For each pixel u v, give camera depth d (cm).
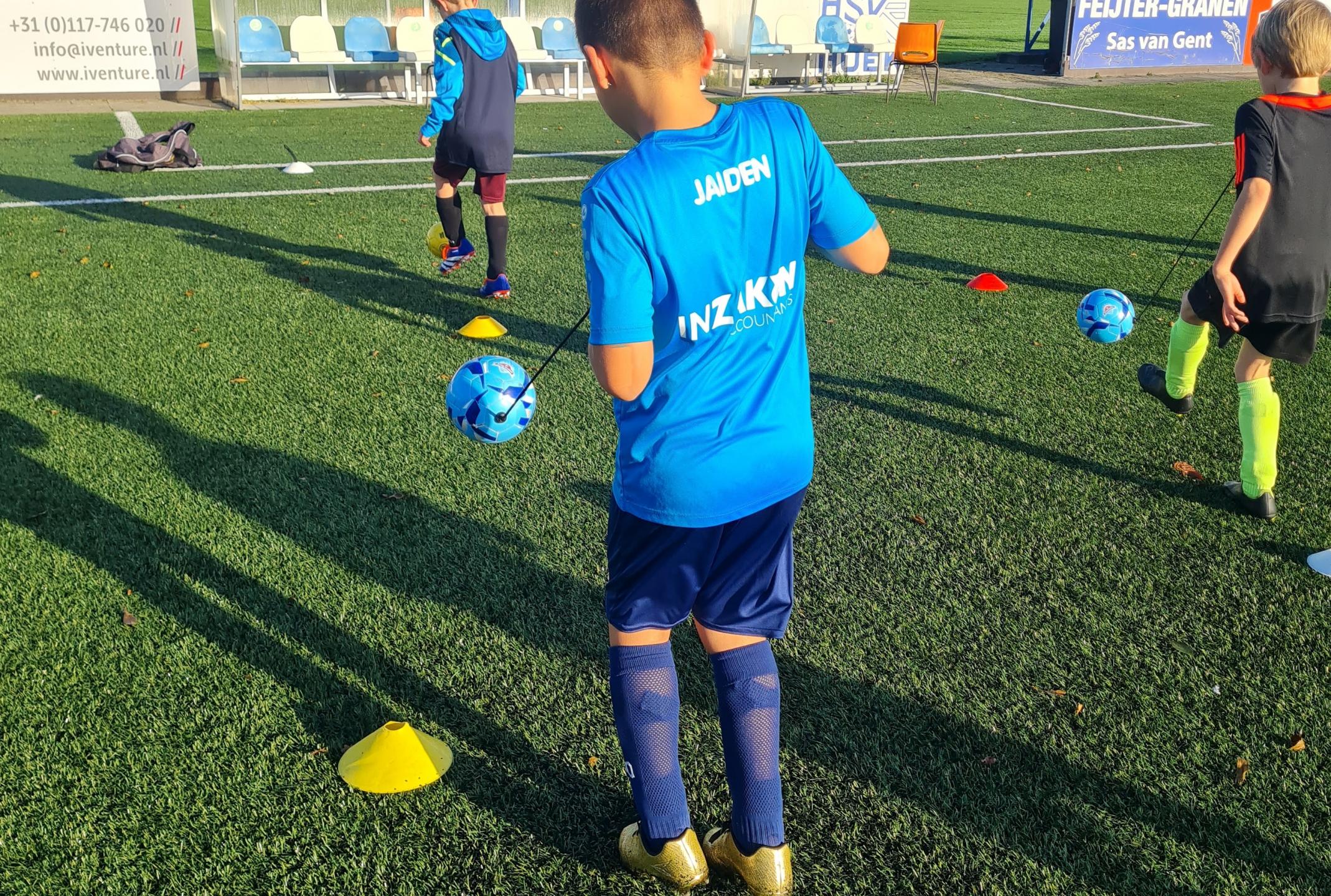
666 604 203
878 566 345
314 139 1195
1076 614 319
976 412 471
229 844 231
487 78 585
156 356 520
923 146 1213
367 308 601
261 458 415
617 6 177
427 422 450
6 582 326
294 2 1589
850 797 246
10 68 1432
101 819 237
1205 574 341
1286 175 329
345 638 303
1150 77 1950
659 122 182
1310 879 223
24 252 699
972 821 239
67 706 272
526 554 350
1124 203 912
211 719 269
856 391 493
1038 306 628
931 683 287
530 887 221
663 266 176
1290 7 328
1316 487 400
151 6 1491
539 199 910
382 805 242
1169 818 240
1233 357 537
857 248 204
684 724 271
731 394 189
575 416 460
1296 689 284
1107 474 411
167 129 1234
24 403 461
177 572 335
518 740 264
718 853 221
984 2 4128
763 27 1761
